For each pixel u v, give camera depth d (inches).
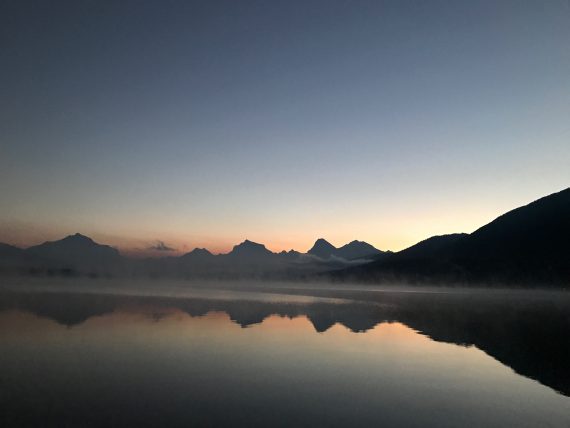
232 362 1232.2
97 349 1393.9
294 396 917.8
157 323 2037.4
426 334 1812.3
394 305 3599.9
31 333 1684.3
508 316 2677.2
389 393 949.8
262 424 757.3
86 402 866.8
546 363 1272.1
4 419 769.6
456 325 2161.7
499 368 1202.6
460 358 1330.0
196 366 1177.4
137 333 1720.0
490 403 892.0
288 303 3624.5
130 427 738.2
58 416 787.4
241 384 1005.8
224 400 886.4
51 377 1051.9
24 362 1204.5
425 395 942.4
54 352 1342.3
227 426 746.8
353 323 2183.8
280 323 2128.4
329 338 1668.3
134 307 2878.9
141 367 1160.2
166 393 930.7
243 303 3501.5
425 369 1180.5
